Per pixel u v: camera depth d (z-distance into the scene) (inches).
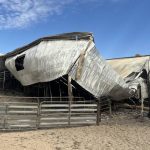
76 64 1014.4
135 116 1011.3
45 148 548.1
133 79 1185.4
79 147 569.6
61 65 1016.9
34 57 1080.8
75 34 1048.2
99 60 1036.5
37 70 1073.5
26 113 741.9
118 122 902.4
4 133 687.1
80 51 1017.5
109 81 1045.8
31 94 1218.0
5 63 1222.3
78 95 1094.4
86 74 1016.2
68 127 792.3
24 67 1126.4
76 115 807.1
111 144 603.5
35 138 633.6
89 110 824.3
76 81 1007.0
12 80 1316.4
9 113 724.7
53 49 1048.2
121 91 1077.8
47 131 726.5
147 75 1206.9
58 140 624.4
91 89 1021.8
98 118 834.8
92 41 1037.8
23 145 561.3
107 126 822.5
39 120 756.6
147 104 1178.0
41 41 1101.1
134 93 1120.8
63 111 792.3
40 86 1144.2
